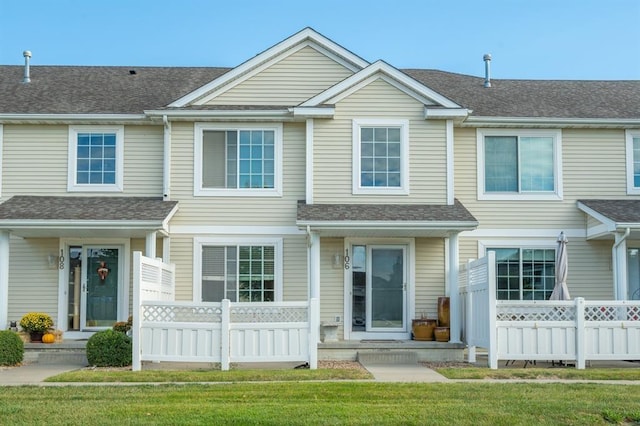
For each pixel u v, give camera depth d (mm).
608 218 17906
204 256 19062
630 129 20047
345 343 17406
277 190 19156
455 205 18734
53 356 17031
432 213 17906
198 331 15117
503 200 19719
